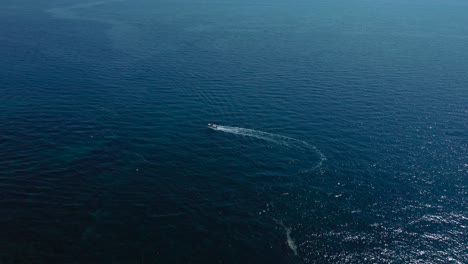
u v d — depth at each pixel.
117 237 76.50
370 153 107.00
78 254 72.19
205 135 114.00
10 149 101.94
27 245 73.25
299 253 74.56
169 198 87.94
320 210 85.56
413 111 132.00
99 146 105.88
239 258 73.00
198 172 97.38
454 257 74.31
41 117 119.56
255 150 107.50
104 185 91.00
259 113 128.25
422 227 81.25
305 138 113.94
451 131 119.06
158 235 77.56
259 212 84.62
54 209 82.56
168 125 118.94
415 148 109.62
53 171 94.44
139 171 96.62
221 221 81.81
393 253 74.88
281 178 96.06
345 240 77.62
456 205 87.69
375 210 85.88
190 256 73.00
